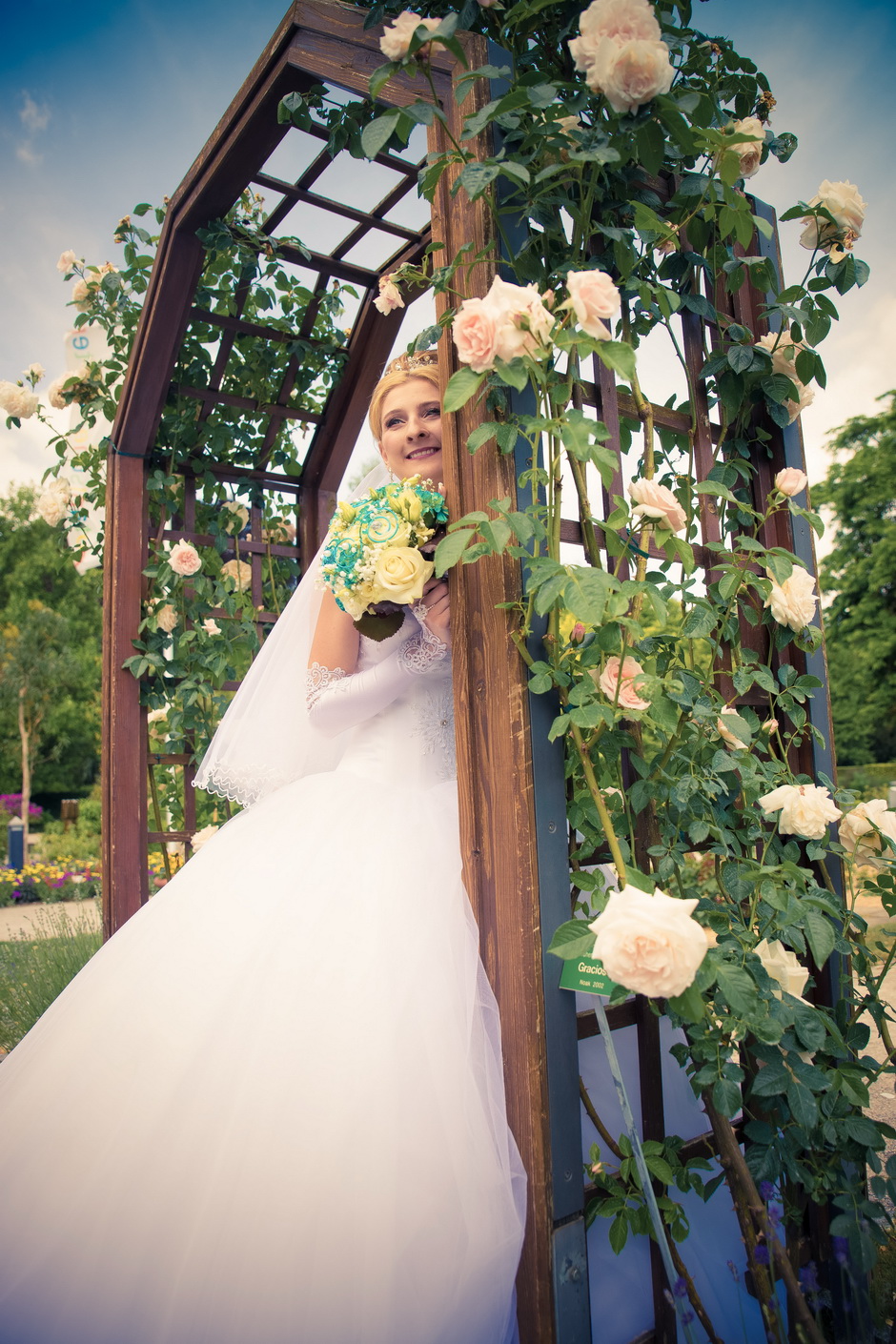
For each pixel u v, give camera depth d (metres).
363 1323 1.07
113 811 2.82
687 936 0.99
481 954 1.38
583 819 1.37
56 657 18.69
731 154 1.33
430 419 1.99
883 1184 1.35
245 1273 1.11
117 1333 1.12
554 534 1.27
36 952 4.27
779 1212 1.42
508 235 1.37
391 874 1.53
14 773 20.97
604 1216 1.49
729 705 1.61
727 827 1.51
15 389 3.34
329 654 1.83
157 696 2.94
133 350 2.71
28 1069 1.50
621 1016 1.47
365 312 2.95
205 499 3.20
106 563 2.97
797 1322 1.35
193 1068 1.32
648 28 1.20
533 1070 1.26
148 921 1.65
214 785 2.12
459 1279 1.13
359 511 1.54
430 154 1.31
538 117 1.31
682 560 1.35
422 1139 1.21
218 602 3.07
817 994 1.67
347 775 1.81
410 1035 1.31
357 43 1.59
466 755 1.41
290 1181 1.17
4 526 22.20
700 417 1.66
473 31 1.42
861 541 19.78
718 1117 1.40
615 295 1.11
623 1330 1.42
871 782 15.11
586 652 1.27
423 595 1.66
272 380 3.13
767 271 1.63
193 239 2.45
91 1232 1.21
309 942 1.43
